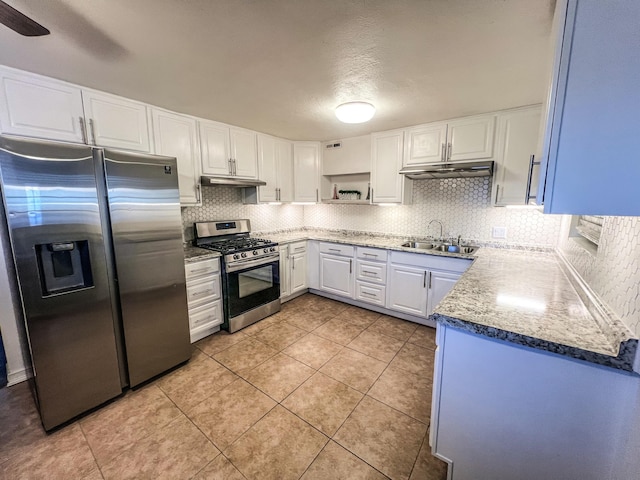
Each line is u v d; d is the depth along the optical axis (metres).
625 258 0.95
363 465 1.46
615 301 1.02
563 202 0.80
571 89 0.76
